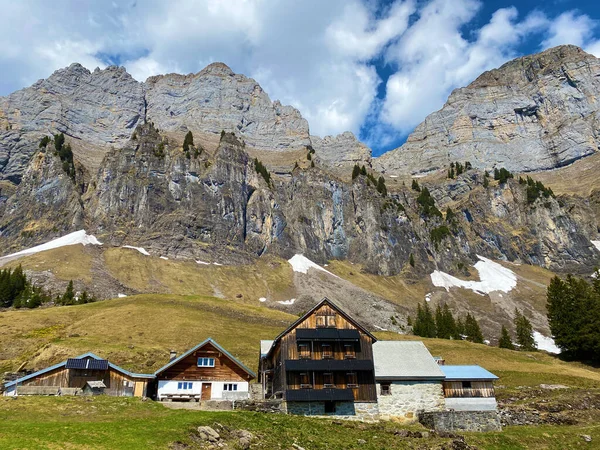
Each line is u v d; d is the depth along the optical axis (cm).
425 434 4256
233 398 5297
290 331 5378
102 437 2853
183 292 18425
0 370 7744
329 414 5028
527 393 6856
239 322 11894
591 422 5475
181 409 4009
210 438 3125
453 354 10450
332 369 5194
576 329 10831
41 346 8738
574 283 11869
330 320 5484
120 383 5228
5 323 10331
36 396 4075
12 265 17362
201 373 5431
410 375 5347
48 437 2733
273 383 5738
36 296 13775
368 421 5028
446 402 5478
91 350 8306
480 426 4791
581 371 9500
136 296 13812
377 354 5725
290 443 3416
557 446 4300
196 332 10219
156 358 8275
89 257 19425
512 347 13462
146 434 2981
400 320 18438
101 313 11400
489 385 5609
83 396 4169
